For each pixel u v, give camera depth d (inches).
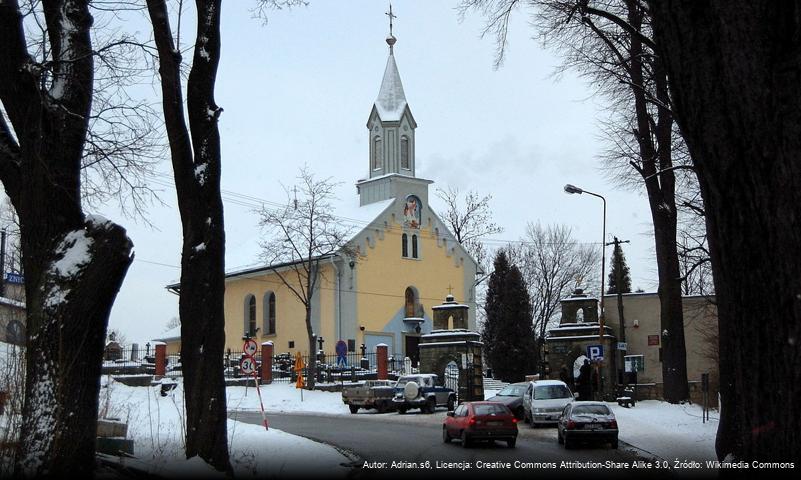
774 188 257.1
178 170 597.3
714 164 271.3
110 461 547.2
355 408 1612.9
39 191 473.7
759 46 257.9
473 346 1717.5
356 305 2364.7
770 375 262.7
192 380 584.4
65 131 483.2
